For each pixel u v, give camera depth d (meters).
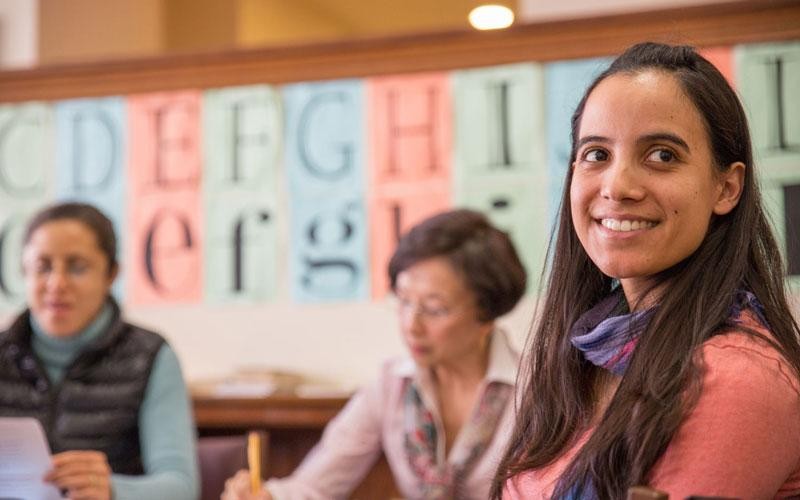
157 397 2.98
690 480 1.24
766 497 1.25
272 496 2.68
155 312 3.92
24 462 2.42
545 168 3.61
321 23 6.00
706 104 1.38
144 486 2.68
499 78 3.66
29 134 4.06
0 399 2.98
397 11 6.04
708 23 3.47
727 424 1.24
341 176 3.80
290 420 3.52
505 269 2.67
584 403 1.51
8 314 4.02
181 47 4.79
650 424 1.27
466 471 2.66
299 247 3.82
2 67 4.44
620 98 1.38
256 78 3.88
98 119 4.01
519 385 1.65
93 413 2.96
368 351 3.73
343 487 2.85
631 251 1.38
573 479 1.34
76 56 4.46
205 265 3.89
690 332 1.34
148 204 3.95
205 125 3.92
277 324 3.81
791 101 3.40
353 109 3.80
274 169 3.86
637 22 3.51
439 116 3.71
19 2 4.46
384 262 3.74
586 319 1.54
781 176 3.39
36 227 2.97
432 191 3.71
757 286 1.42
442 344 2.67
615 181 1.37
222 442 3.07
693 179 1.37
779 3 3.42
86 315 2.98
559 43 3.59
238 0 4.93
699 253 1.41
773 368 1.28
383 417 2.86
